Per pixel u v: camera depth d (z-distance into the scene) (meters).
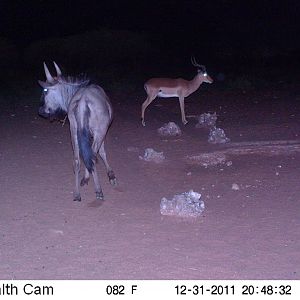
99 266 7.48
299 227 8.60
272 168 11.55
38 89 21.50
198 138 14.20
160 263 7.52
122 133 14.90
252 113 17.12
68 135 14.87
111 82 23.28
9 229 8.76
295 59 29.84
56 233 8.58
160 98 20.25
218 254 7.76
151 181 10.96
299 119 15.95
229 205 9.59
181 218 9.08
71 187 10.70
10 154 12.99
